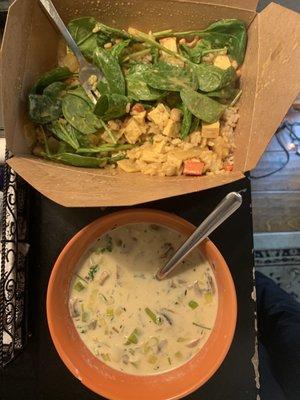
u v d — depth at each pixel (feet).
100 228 0.91
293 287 1.55
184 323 0.95
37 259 0.98
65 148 0.97
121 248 0.97
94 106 0.95
